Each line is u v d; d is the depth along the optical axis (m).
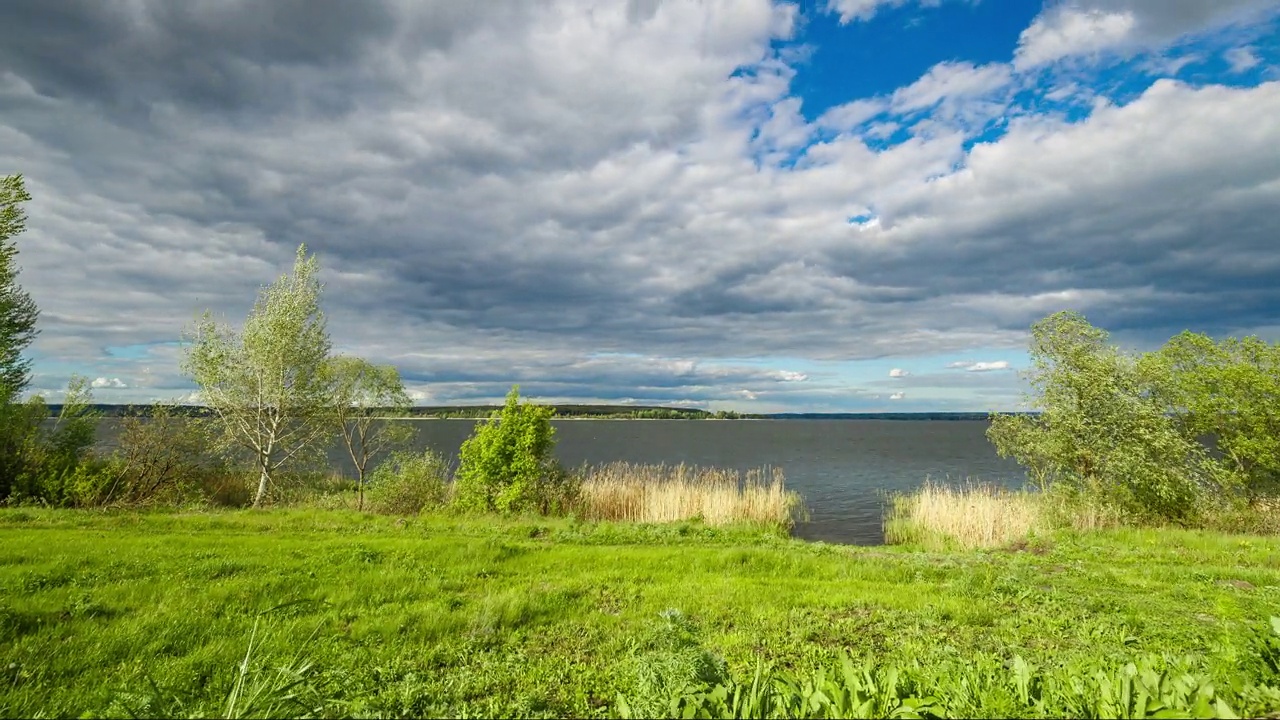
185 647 6.45
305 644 6.25
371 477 23.36
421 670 5.99
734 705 4.04
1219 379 19.17
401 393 24.20
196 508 18.86
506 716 4.96
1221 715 3.53
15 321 21.03
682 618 7.31
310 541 13.27
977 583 9.98
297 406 23.02
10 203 20.97
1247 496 18.73
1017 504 19.56
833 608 8.63
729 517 21.02
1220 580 10.76
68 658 5.88
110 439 21.12
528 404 21.17
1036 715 4.06
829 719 3.94
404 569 10.42
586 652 6.75
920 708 4.05
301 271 23.33
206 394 21.78
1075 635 7.38
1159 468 17.59
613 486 23.45
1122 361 19.03
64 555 10.59
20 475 19.23
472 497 20.22
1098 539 15.39
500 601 8.21
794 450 72.12
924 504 21.48
